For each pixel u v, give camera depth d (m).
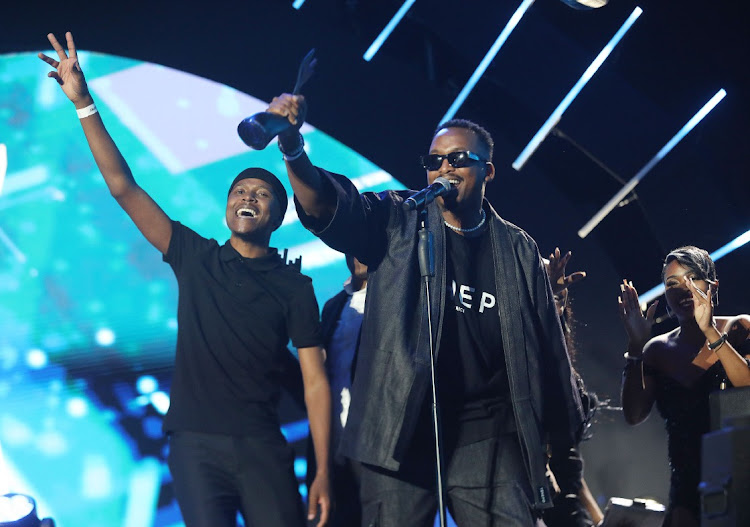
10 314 5.43
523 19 5.36
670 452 3.57
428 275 2.82
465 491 2.80
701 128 5.40
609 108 5.34
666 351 3.67
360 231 2.85
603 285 5.48
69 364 5.44
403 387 2.74
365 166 5.63
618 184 5.63
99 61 5.59
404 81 5.38
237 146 5.80
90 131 3.08
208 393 2.99
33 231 5.55
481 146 3.07
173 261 3.22
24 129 5.56
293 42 5.16
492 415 2.87
